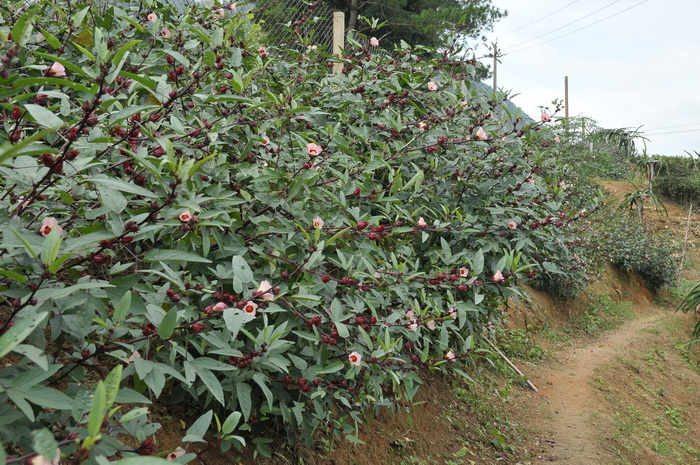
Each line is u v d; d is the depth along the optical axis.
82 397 1.52
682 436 7.90
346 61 4.84
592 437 6.33
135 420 1.89
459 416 5.70
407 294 3.59
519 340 9.34
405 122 4.46
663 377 9.96
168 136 2.48
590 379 8.54
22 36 1.66
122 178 2.46
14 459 1.26
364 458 3.86
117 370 1.28
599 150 18.47
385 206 4.00
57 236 1.57
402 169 4.31
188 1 4.38
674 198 24.22
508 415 6.44
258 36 5.55
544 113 4.93
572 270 10.51
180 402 2.87
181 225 2.25
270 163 3.16
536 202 4.90
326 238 3.11
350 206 3.71
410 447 4.48
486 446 5.41
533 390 7.62
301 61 4.84
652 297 16.20
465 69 5.36
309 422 3.03
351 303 3.00
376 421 4.37
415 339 3.42
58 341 2.01
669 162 24.59
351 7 14.25
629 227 16.06
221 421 2.95
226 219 2.54
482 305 4.84
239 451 2.90
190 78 3.12
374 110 4.51
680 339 12.36
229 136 3.11
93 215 2.00
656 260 16.20
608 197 18.22
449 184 4.50
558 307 11.98
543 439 6.07
